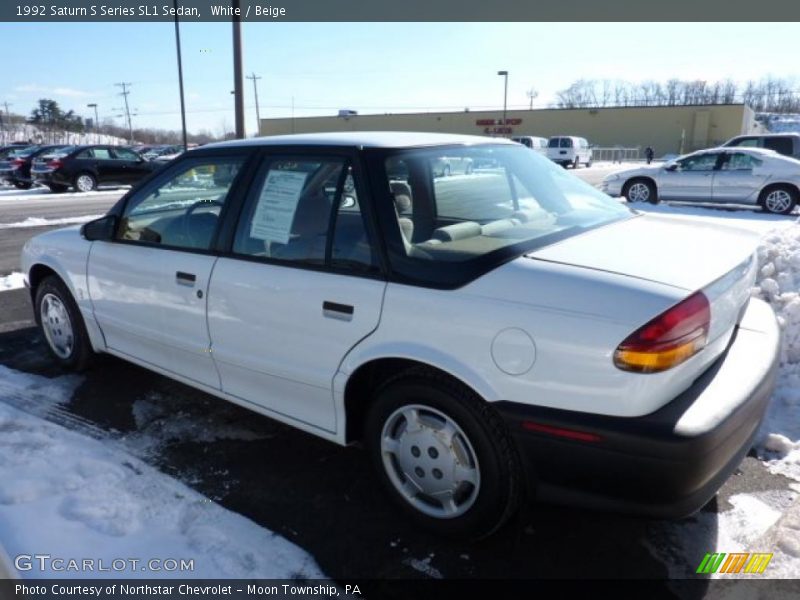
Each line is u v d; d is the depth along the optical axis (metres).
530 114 61.94
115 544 2.61
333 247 2.79
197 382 3.51
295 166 3.02
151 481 3.09
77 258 4.07
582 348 2.18
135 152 23.66
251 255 3.09
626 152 55.72
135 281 3.64
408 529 2.75
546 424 2.26
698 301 2.24
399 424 2.74
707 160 13.97
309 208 2.91
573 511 2.88
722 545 2.64
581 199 3.38
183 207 3.47
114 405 3.96
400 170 2.82
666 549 2.62
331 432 2.91
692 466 2.13
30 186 25.00
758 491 3.03
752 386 2.40
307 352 2.86
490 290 2.38
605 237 2.77
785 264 5.54
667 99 89.88
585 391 2.20
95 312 4.03
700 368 2.39
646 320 2.13
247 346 3.11
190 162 3.51
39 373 4.47
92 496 2.93
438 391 2.50
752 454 3.36
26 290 7.02
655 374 2.14
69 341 4.43
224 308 3.16
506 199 3.12
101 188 23.62
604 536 2.71
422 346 2.49
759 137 17.98
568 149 38.22
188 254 3.35
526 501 2.51
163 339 3.57
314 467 3.25
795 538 2.68
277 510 2.88
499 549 2.62
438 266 2.52
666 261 2.47
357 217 2.74
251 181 3.18
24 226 13.12
